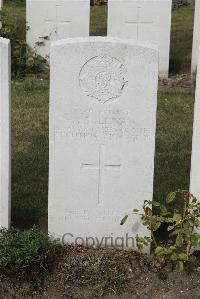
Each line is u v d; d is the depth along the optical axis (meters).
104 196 2.99
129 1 5.24
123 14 5.28
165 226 3.20
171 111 4.62
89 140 2.93
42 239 2.90
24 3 7.97
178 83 5.28
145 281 2.87
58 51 2.84
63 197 2.99
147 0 5.24
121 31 5.32
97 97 2.88
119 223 3.02
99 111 2.90
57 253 2.95
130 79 2.86
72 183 2.98
